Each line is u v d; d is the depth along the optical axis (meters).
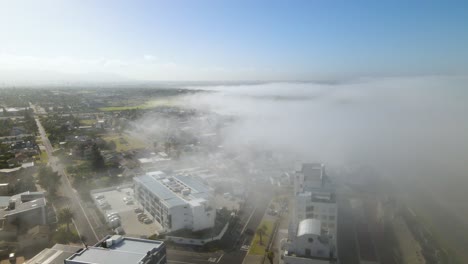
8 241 93.88
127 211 116.06
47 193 129.50
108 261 63.25
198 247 93.50
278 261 85.75
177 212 99.12
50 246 92.94
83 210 117.44
